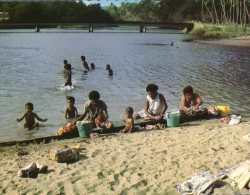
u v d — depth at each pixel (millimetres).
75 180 7648
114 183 7473
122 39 71875
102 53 43344
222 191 6695
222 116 13023
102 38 73812
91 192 7156
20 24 93438
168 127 11781
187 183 7062
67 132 10953
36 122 13539
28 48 48938
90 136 10859
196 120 12688
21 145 10312
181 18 141750
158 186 7223
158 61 36062
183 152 8875
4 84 21609
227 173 7297
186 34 93500
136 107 16078
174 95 18812
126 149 9352
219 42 64125
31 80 23094
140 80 23781
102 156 8906
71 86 20656
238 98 18328
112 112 15125
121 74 26406
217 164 8016
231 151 8758
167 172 7781
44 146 10062
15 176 7902
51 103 16781
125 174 7836
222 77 25516
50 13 132250
